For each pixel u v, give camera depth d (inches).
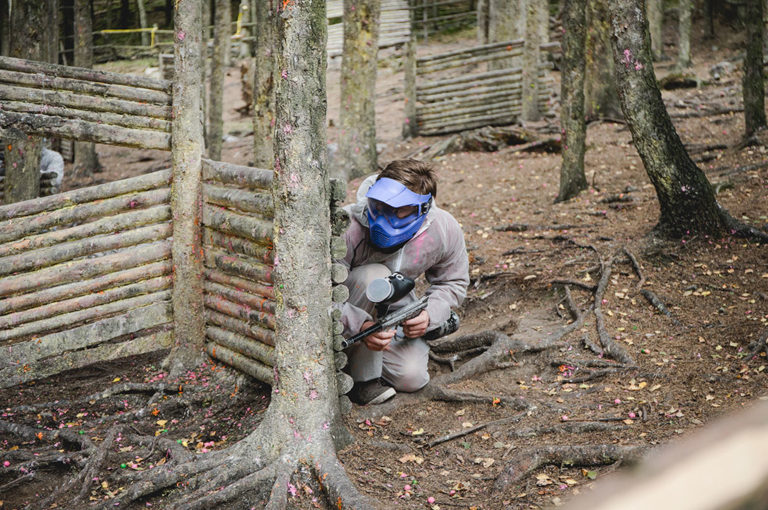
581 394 156.8
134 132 179.8
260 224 160.9
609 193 310.3
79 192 179.2
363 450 139.2
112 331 179.6
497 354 179.6
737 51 659.4
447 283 160.9
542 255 252.5
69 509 128.6
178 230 182.5
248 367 169.9
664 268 217.2
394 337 161.3
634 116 222.8
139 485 129.3
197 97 178.9
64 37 836.6
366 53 418.9
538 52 480.4
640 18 216.2
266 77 351.6
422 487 127.1
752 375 150.6
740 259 213.3
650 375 158.4
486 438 142.4
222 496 124.0
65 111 176.6
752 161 312.5
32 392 183.2
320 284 132.9
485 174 395.9
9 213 176.6
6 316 173.3
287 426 132.6
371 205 147.8
